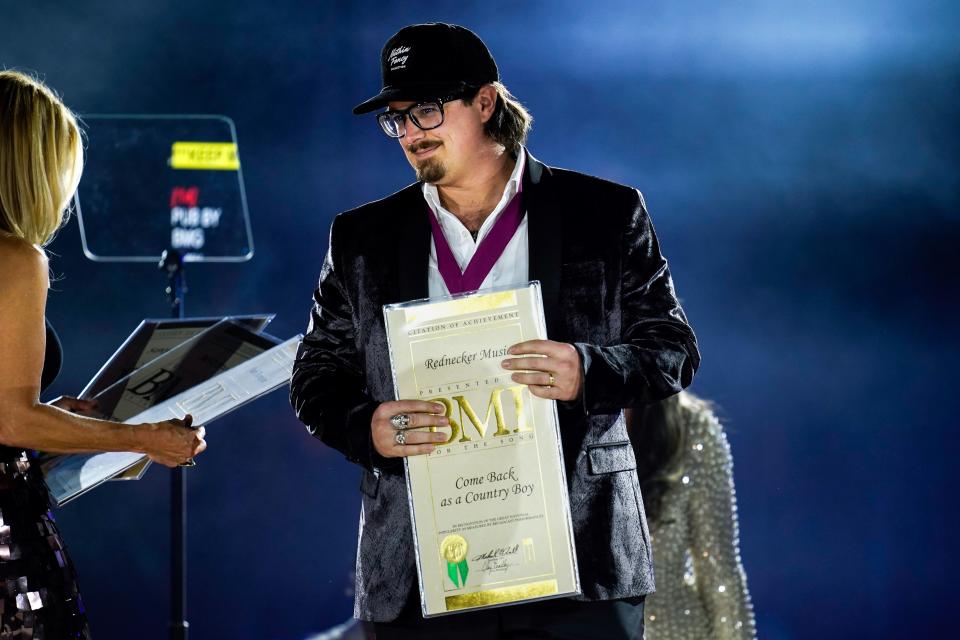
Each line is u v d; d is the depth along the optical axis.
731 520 11.12
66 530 29.55
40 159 9.08
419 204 9.03
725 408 31.25
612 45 29.89
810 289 31.05
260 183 30.55
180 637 14.83
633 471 8.72
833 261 30.91
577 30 29.80
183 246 17.97
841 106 30.00
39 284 8.91
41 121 9.09
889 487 30.69
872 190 30.52
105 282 30.52
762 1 29.25
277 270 30.86
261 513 30.47
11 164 8.97
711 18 29.52
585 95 30.30
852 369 31.08
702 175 30.75
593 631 8.52
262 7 29.58
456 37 8.80
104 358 30.55
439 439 8.15
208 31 29.55
